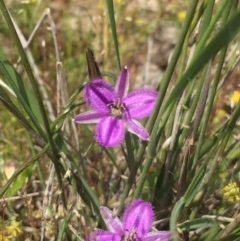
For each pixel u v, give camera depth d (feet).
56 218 1.08
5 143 1.44
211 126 1.43
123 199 1.03
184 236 1.01
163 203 1.10
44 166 1.32
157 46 2.02
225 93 1.51
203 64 0.77
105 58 1.57
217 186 1.16
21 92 0.97
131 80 1.83
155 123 0.90
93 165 1.20
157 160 1.11
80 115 0.91
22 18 1.80
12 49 1.68
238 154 1.21
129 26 2.00
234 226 0.91
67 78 1.70
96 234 0.93
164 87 0.86
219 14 0.91
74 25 1.99
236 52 1.14
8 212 1.17
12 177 0.97
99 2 1.80
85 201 1.08
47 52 1.81
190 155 1.04
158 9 2.10
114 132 0.91
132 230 0.90
